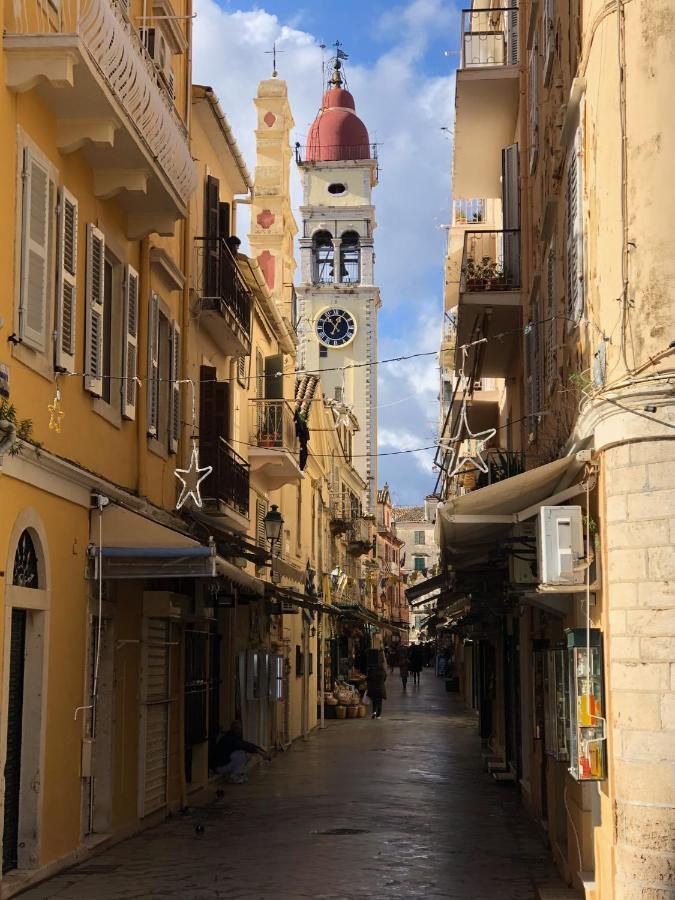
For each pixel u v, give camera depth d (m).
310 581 32.22
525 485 10.36
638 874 7.98
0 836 9.53
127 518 12.15
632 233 8.60
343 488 47.31
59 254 10.86
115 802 12.80
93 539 12.05
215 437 17.08
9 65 9.67
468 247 20.36
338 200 76.56
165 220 13.46
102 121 10.86
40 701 10.48
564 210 11.72
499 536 13.17
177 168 13.01
